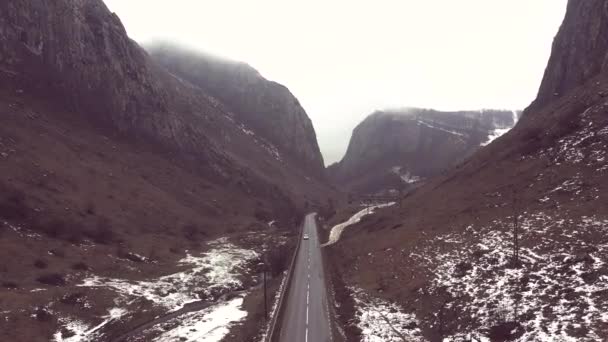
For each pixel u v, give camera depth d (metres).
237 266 75.81
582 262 34.88
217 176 140.25
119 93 125.31
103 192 88.56
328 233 101.75
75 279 54.00
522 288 34.97
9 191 67.06
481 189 72.19
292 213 138.25
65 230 66.94
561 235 41.16
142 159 116.75
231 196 133.88
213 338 41.34
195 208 111.12
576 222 42.62
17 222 62.41
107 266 61.56
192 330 44.66
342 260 68.62
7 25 110.44
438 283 42.56
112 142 114.31
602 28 94.69
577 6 113.94
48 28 118.31
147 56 194.25
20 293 45.28
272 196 156.00
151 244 78.06
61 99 112.62
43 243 60.47
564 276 34.12
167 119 136.88
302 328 38.56
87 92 118.94
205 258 78.44
